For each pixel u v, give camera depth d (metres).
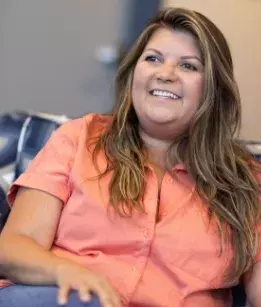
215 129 1.55
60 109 2.88
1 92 2.86
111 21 2.77
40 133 1.78
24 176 1.49
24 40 2.81
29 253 1.36
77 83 2.85
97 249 1.44
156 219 1.44
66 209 1.46
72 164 1.49
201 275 1.44
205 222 1.46
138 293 1.39
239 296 1.64
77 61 2.83
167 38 1.49
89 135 1.56
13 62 2.83
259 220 1.53
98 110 2.86
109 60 2.79
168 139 1.55
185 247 1.42
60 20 2.79
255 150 1.80
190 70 1.49
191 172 1.52
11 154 1.75
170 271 1.42
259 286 1.53
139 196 1.44
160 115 1.47
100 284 1.23
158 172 1.54
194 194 1.49
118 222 1.42
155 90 1.47
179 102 1.48
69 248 1.45
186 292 1.42
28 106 2.87
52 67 2.84
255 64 2.67
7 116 1.82
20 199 1.48
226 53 1.51
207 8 2.61
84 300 1.18
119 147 1.51
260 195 1.57
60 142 1.53
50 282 1.30
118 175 1.46
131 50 1.55
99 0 2.76
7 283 1.41
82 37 2.80
